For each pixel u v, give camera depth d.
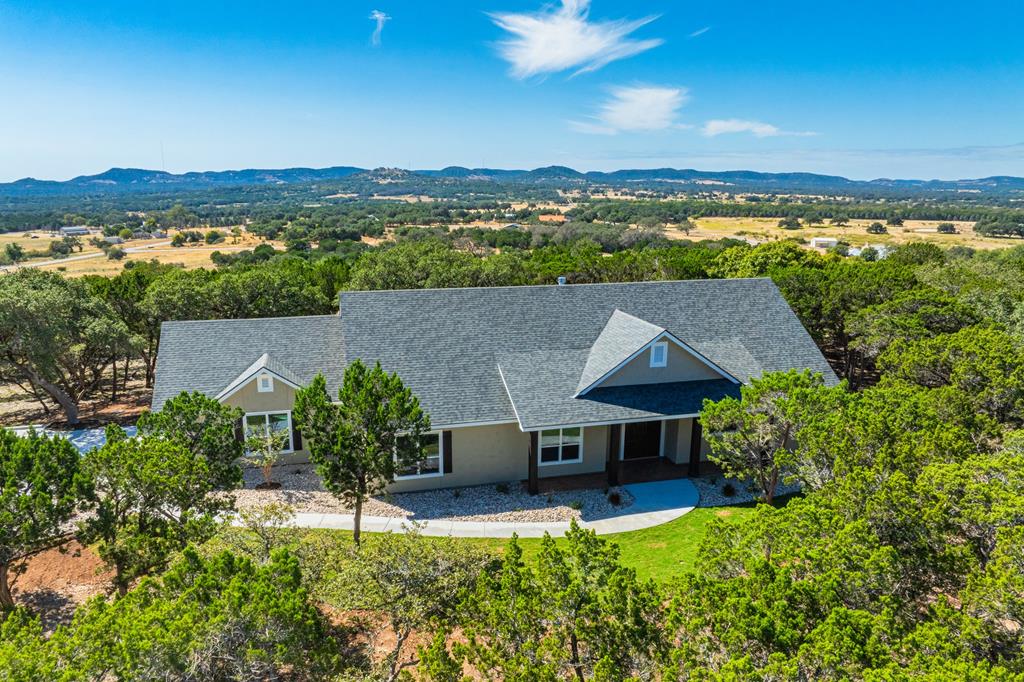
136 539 13.52
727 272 57.34
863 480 12.22
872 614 9.21
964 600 9.50
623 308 27.81
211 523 14.33
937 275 40.94
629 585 9.93
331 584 12.38
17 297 27.34
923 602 10.75
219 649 9.21
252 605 9.38
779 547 11.09
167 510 15.05
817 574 10.18
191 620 8.87
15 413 32.62
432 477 23.41
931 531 11.23
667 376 24.75
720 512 21.62
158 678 8.50
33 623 9.43
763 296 29.38
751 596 9.49
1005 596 8.81
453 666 9.61
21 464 13.38
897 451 13.32
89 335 29.44
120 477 13.77
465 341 25.42
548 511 21.77
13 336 27.97
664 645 9.41
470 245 110.19
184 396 17.23
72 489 13.31
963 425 16.45
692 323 27.73
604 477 24.53
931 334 28.59
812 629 9.06
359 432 16.89
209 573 10.38
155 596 10.62
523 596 10.26
